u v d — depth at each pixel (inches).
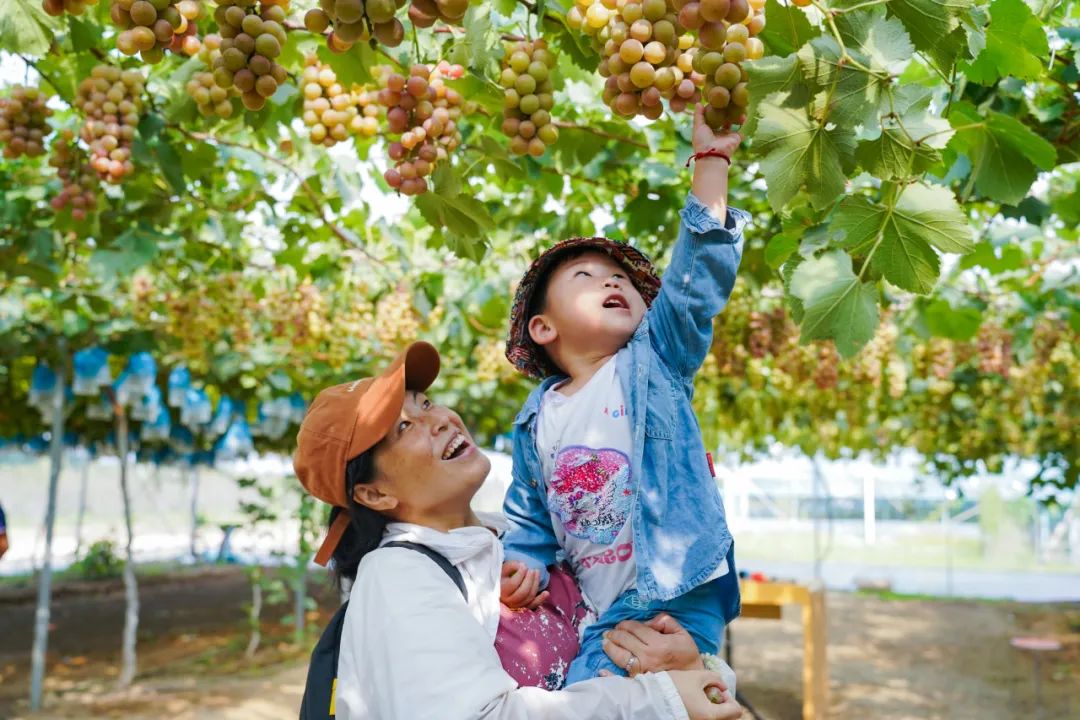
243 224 191.6
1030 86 116.0
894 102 63.5
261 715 316.5
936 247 69.5
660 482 70.1
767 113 61.6
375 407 74.6
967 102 92.0
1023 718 340.5
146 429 396.8
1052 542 1128.8
